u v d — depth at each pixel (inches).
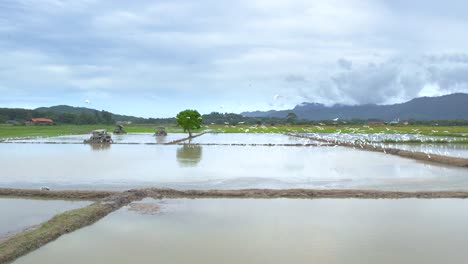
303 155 2132.1
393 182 1250.0
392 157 2036.2
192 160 1830.7
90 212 815.7
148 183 1204.5
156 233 729.0
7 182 1209.4
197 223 789.9
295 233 730.2
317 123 7544.3
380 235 721.0
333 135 3919.8
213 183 1215.6
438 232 738.8
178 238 701.9
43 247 658.2
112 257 617.0
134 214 854.5
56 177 1307.8
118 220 809.5
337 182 1246.9
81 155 2033.7
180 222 796.0
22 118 7032.5
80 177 1310.3
